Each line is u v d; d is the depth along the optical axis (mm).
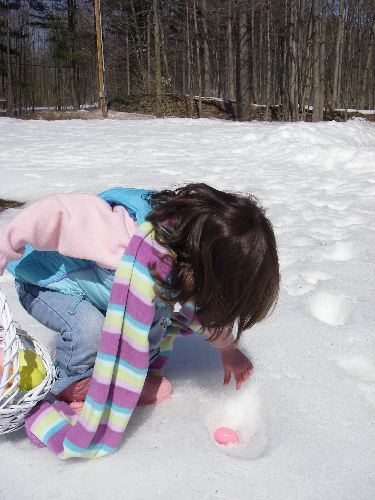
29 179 6547
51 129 14008
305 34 23594
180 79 37062
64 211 1849
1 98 38625
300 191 6082
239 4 23203
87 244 1821
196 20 27812
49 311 2014
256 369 2410
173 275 1676
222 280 1622
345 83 31344
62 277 2006
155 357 2160
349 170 7586
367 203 5480
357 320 2924
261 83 32750
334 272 3600
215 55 33188
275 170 7520
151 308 1750
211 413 2137
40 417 1877
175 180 6672
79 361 1957
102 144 10422
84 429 1751
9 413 1733
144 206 1938
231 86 29844
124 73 36000
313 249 4051
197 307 1749
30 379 1913
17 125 15047
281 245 4152
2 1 34531
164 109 26188
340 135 11328
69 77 37938
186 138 11688
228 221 1615
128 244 1800
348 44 31594
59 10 35000
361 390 2279
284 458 1857
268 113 24000
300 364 2457
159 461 1831
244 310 1682
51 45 39344
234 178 6883
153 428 2008
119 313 1745
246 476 1771
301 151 8586
